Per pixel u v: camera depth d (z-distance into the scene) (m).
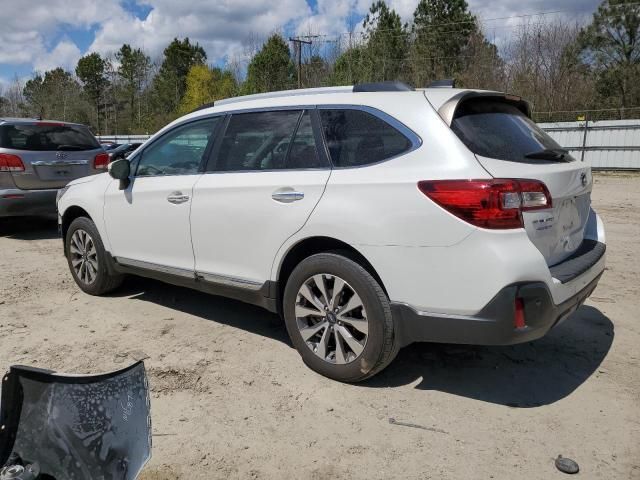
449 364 3.85
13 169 7.92
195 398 3.42
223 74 62.50
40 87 76.06
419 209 3.06
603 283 5.73
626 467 2.72
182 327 4.59
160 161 4.62
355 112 3.50
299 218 3.52
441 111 3.22
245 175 3.89
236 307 5.09
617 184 17.03
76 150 8.73
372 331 3.31
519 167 3.11
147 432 2.04
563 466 2.71
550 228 3.18
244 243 3.87
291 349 4.12
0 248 7.77
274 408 3.29
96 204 5.09
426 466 2.75
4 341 4.29
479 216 2.90
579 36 34.16
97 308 5.08
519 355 3.98
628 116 25.62
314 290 3.61
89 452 1.91
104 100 72.31
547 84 32.62
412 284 3.13
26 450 1.87
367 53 38.97
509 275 2.88
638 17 32.72
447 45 39.34
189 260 4.31
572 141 21.78
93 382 1.97
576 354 3.99
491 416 3.19
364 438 2.99
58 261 6.95
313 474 2.71
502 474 2.68
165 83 68.19
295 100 3.83
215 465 2.78
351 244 3.30
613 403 3.32
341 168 3.44
